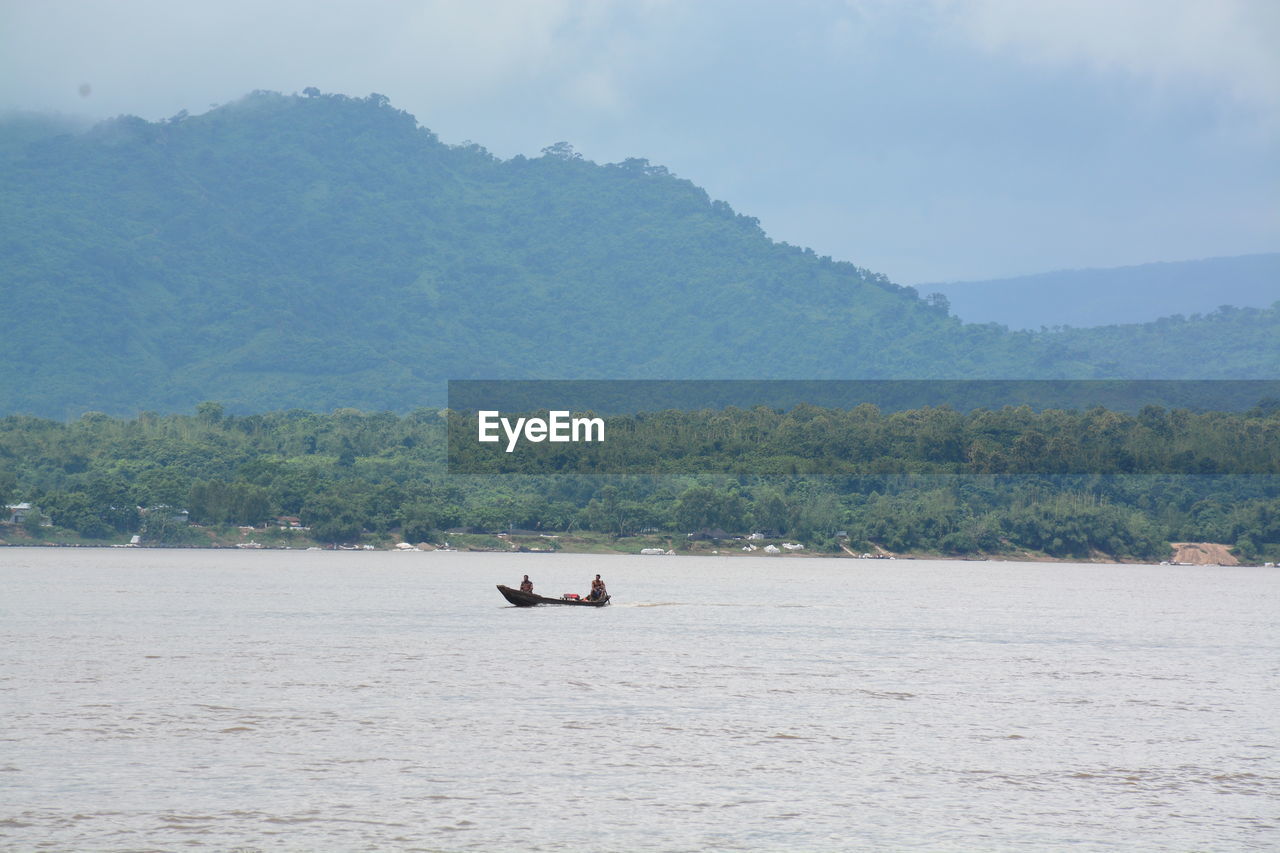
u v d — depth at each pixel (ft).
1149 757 582.76
